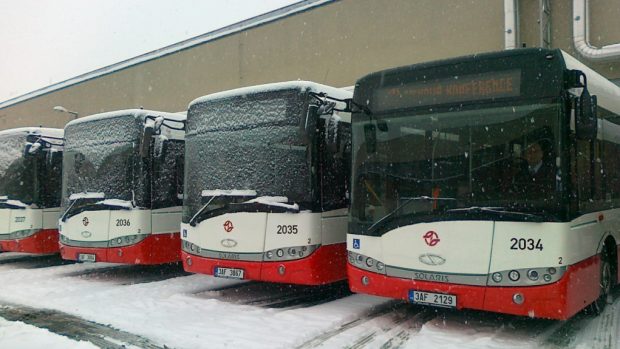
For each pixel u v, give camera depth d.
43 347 5.71
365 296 8.71
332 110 7.54
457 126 6.32
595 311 7.08
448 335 6.30
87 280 10.41
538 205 5.78
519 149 5.95
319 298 8.55
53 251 12.08
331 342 6.04
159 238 9.95
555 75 5.87
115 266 12.42
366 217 6.86
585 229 6.29
